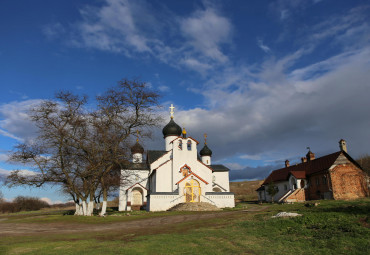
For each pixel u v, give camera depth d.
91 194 35.09
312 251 11.05
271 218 19.30
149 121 37.09
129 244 13.66
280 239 13.30
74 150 34.66
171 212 34.94
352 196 40.94
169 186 46.09
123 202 49.88
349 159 42.94
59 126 33.50
